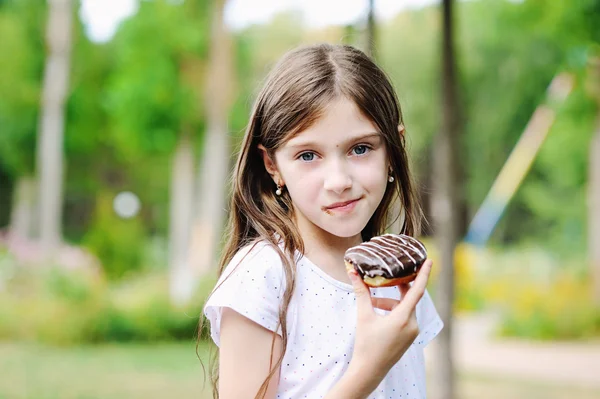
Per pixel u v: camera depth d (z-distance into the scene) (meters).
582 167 19.77
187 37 15.62
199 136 16.72
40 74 20.45
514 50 20.09
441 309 6.11
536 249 22.11
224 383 1.50
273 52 18.06
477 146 24.30
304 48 1.62
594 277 14.80
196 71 16.00
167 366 10.06
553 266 17.94
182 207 18.66
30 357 10.55
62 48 15.77
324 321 1.55
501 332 13.70
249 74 17.64
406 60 21.00
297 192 1.52
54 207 15.76
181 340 12.76
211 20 15.07
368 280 1.41
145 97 15.80
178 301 13.44
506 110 22.33
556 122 19.80
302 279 1.57
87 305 12.38
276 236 1.61
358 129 1.50
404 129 1.67
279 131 1.53
